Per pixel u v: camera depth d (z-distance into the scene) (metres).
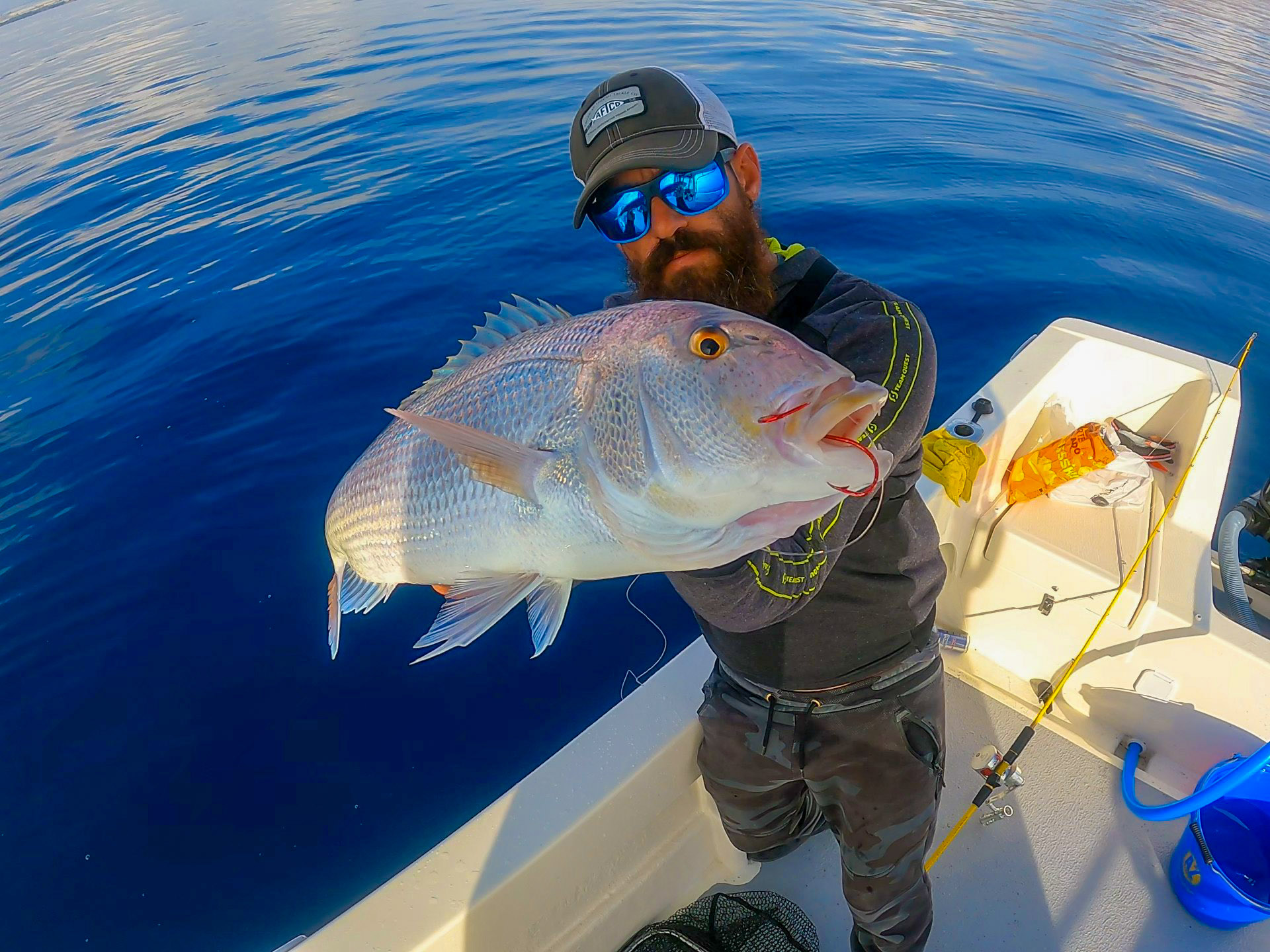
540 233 7.08
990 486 2.92
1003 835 2.47
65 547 4.30
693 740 2.18
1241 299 6.07
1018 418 2.95
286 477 4.67
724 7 16.28
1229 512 3.79
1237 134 9.84
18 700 3.53
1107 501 2.82
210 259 7.17
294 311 6.25
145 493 4.63
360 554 2.05
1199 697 2.44
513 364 1.63
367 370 5.54
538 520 1.56
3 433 5.26
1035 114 9.98
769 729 1.92
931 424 4.80
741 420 1.31
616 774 2.01
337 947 1.66
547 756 3.20
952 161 8.35
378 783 3.15
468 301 6.16
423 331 5.88
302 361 5.68
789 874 2.42
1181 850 2.28
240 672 3.59
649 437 1.38
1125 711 2.64
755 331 1.37
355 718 3.39
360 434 4.96
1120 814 2.50
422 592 3.97
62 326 6.38
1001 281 6.20
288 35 16.02
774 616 1.52
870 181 7.81
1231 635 2.35
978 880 2.37
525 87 10.82
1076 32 15.65
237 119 10.83
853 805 1.88
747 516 1.37
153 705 3.47
